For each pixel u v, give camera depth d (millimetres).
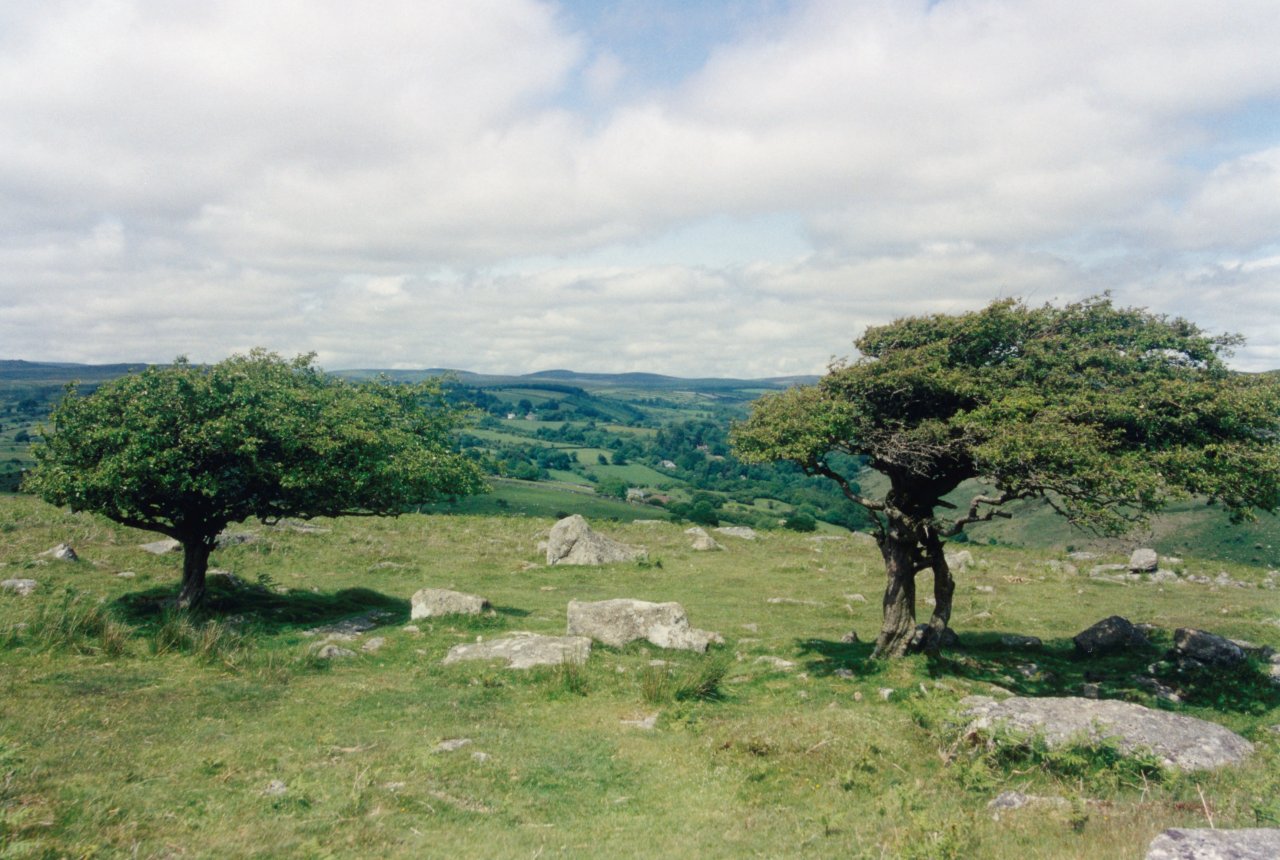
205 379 24219
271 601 27484
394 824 11047
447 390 31875
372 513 27312
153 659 19578
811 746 14117
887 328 23172
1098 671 21703
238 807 11180
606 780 13492
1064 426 18156
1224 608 30406
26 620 20844
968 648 24391
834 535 53969
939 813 10984
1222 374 19156
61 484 21875
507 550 42844
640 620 23656
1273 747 13617
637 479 137250
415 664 20984
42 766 11812
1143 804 10641
